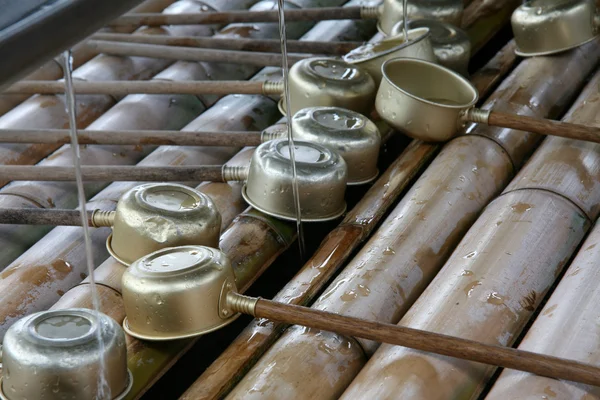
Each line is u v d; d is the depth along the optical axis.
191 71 2.77
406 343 1.44
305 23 3.17
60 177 2.07
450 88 2.26
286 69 1.93
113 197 2.15
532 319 1.72
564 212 1.86
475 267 1.66
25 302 1.79
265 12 2.94
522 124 2.08
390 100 2.15
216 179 2.05
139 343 1.59
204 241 1.73
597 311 1.51
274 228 1.94
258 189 1.93
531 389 1.35
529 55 2.57
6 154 2.30
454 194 1.96
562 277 1.77
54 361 1.36
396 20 2.71
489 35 2.96
